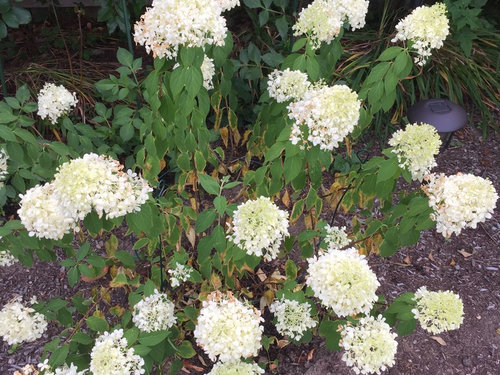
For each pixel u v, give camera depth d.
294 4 1.36
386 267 1.22
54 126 1.24
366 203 0.96
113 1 1.44
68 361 0.73
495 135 1.59
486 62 1.69
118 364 0.63
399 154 0.77
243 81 1.39
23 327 0.77
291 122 0.88
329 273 0.66
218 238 0.75
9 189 1.14
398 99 1.54
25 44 1.65
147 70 1.55
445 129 1.21
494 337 1.09
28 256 0.82
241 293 0.95
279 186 0.89
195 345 1.02
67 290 1.13
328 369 1.00
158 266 0.98
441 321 0.71
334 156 1.38
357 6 0.86
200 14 0.67
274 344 1.03
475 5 1.65
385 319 0.78
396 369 1.02
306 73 0.91
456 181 0.70
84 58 1.61
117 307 0.93
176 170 1.20
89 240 1.22
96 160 0.66
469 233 1.32
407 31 0.78
